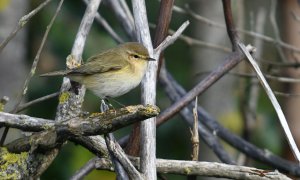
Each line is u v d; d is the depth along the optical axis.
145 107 7.35
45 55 16.00
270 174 8.41
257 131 16.16
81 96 9.06
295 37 13.23
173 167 8.62
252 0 17.78
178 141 16.41
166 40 9.52
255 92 13.11
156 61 9.32
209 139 11.49
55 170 15.05
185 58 16.98
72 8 16.25
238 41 10.21
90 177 14.70
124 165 7.89
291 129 12.60
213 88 15.06
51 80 15.77
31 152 8.06
